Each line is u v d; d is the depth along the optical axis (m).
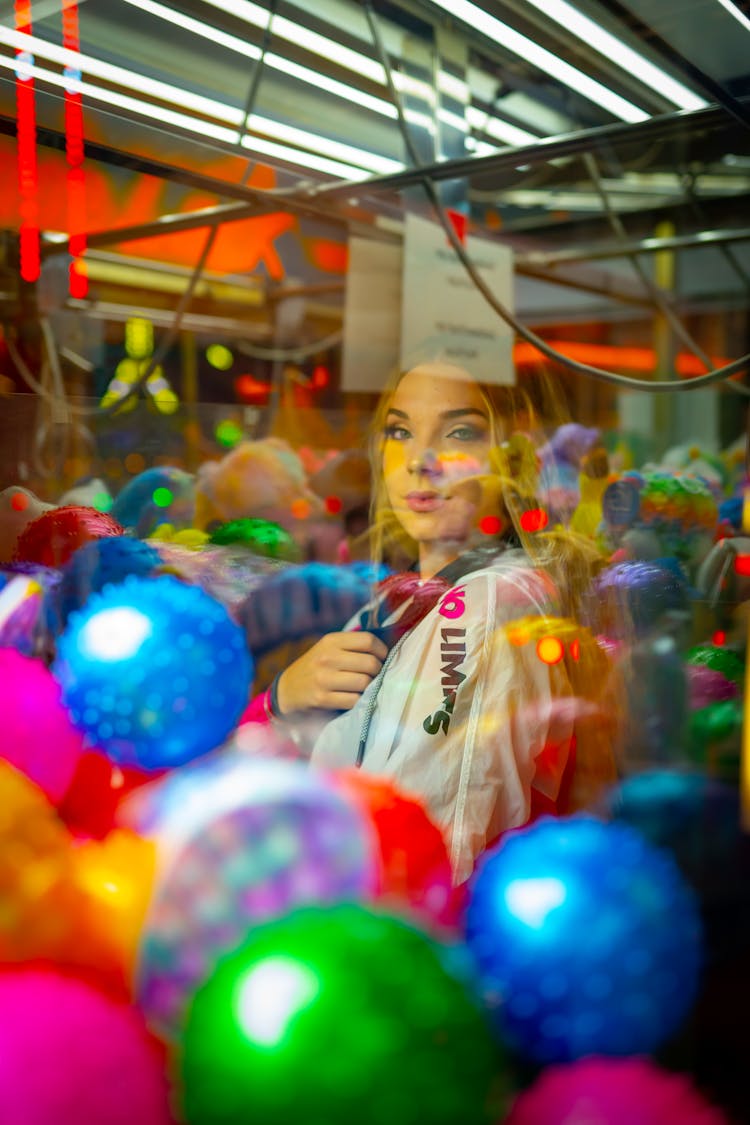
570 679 0.88
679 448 2.19
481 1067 0.37
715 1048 0.46
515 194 2.18
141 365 2.10
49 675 0.65
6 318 1.58
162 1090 0.40
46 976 0.43
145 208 1.69
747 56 1.02
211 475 1.51
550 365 1.34
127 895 0.47
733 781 0.75
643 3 0.93
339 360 2.74
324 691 0.88
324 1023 0.35
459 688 0.84
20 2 0.96
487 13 1.07
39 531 0.93
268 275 2.61
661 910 0.46
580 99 1.34
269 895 0.44
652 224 2.46
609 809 0.76
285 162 1.42
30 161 1.17
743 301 3.44
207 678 0.61
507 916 0.45
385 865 0.49
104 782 0.60
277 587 1.04
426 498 1.02
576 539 1.04
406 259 1.44
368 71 1.23
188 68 1.14
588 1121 0.39
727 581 1.18
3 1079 0.36
